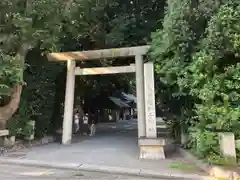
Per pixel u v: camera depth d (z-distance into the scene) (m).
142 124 11.89
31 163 8.70
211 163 7.36
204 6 8.03
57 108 16.38
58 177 7.20
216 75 7.60
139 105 12.10
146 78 10.27
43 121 14.13
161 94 11.98
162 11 14.55
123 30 14.45
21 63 10.94
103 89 22.53
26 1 10.59
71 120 13.62
